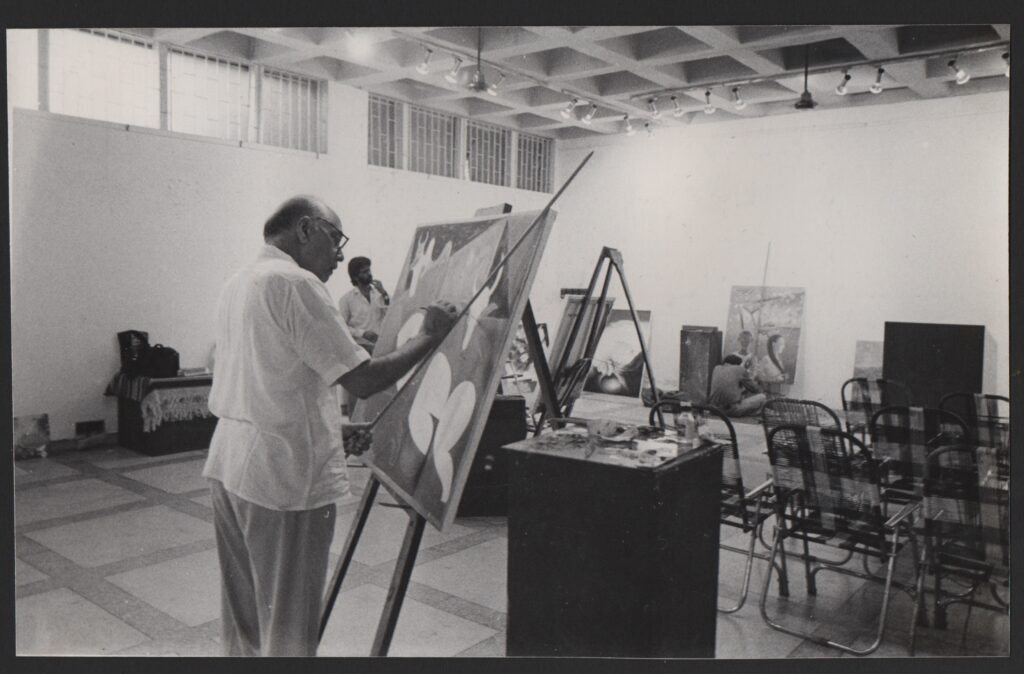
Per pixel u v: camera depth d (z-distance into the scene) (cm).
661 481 201
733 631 291
